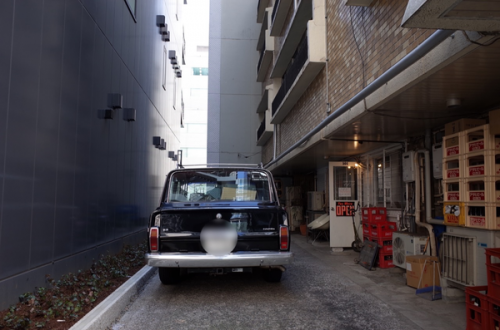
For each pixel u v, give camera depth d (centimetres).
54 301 451
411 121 639
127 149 970
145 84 1190
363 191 1053
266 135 1881
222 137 2319
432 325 449
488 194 449
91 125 697
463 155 492
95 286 554
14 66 439
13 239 436
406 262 636
